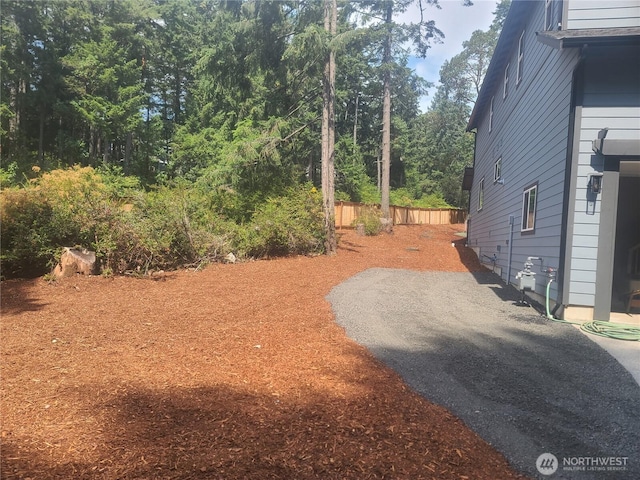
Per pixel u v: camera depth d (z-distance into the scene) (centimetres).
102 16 2658
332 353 456
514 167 1053
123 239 891
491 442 286
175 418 296
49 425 282
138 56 2944
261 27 1328
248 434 277
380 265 1242
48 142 2784
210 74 1480
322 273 1025
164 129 3141
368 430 289
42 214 842
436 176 4775
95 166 2528
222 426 286
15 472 229
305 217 1323
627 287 888
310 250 1355
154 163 2986
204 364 411
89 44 2370
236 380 371
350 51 1777
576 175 639
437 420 312
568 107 667
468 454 267
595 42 596
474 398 355
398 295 809
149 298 714
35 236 816
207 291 781
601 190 629
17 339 481
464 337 537
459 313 676
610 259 625
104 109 2338
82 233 873
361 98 4281
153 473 231
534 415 327
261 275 962
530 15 952
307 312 643
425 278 1053
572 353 479
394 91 3966
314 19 1350
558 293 657
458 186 4578
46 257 845
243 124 1518
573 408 340
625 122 626
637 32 583
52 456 246
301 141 1634
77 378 368
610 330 568
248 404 323
